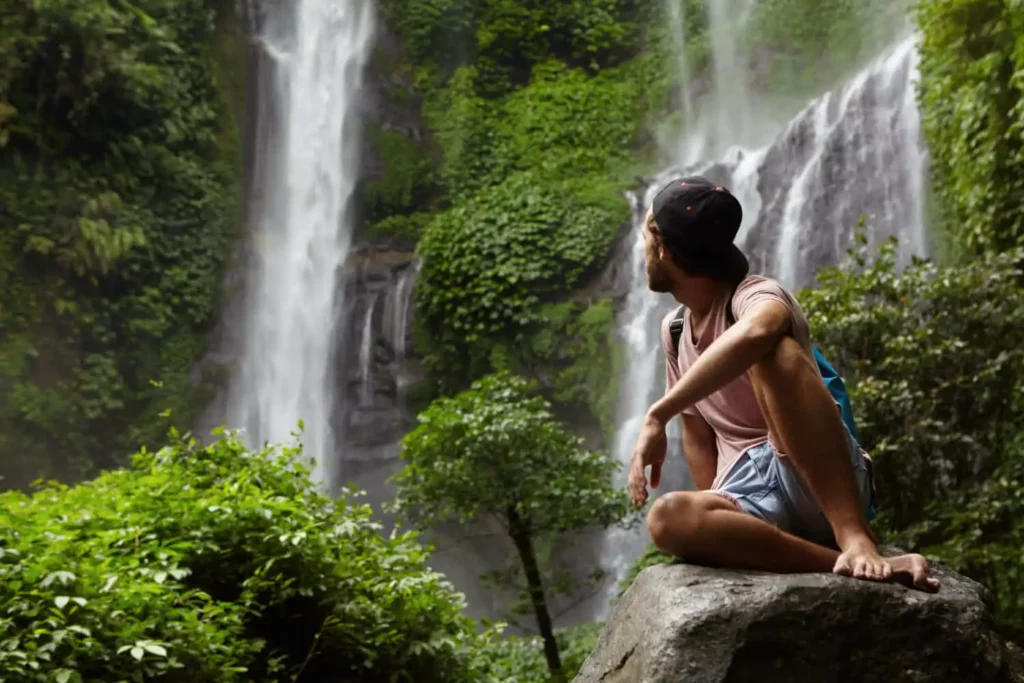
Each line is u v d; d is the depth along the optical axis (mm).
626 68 20203
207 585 5703
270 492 6141
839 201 14273
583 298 16641
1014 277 8008
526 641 9398
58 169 15414
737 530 2365
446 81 19906
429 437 7859
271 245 17812
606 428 15648
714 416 2635
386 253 17859
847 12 19156
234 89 18188
